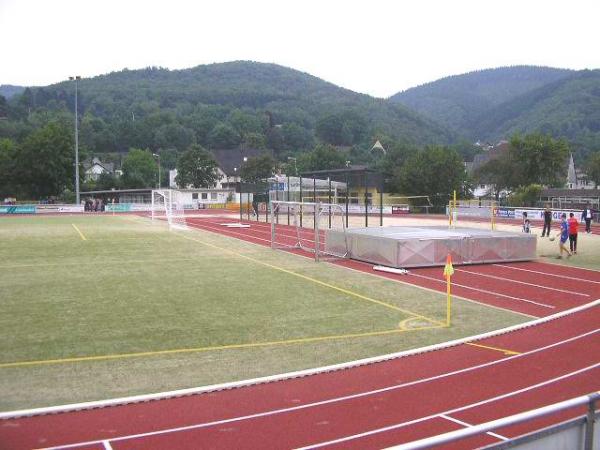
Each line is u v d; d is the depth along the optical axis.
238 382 9.81
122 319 14.59
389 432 7.88
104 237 36.59
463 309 15.92
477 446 7.59
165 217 60.88
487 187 98.69
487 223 49.31
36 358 11.39
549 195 64.69
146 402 8.98
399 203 74.25
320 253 28.42
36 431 7.87
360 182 47.75
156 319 14.63
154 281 20.14
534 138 74.88
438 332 13.46
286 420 8.27
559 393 9.34
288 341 12.70
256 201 60.47
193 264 24.44
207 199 90.94
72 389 9.63
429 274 21.81
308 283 19.94
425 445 4.54
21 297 17.25
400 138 165.88
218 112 190.62
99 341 12.62
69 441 7.55
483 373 10.34
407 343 12.52
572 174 114.38
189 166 105.69
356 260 25.80
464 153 155.75
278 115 193.12
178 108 198.00
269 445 7.45
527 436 5.20
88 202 73.88
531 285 19.50
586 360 11.07
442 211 69.25
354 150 142.62
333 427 8.03
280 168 111.38
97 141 158.62
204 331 13.51
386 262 23.58
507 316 15.06
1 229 42.81
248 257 26.94
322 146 103.25
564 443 5.41
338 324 14.25
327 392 9.41
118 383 9.95
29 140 85.00
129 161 112.06
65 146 85.88
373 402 8.96
